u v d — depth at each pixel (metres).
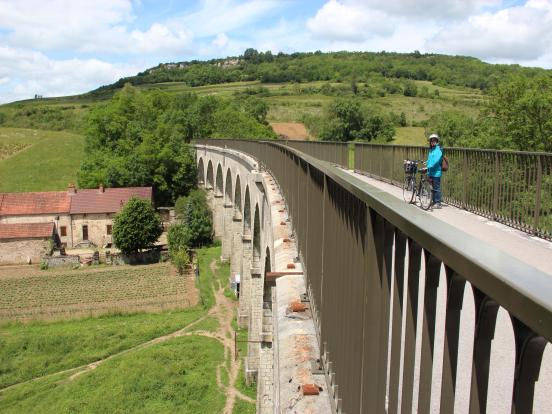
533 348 1.20
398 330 2.31
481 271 1.25
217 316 35.91
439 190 13.34
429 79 148.38
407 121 91.69
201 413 23.70
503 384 3.70
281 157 12.48
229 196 46.38
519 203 10.33
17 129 107.38
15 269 49.53
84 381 27.39
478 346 1.39
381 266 2.61
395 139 75.75
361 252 3.03
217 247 53.59
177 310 38.06
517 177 10.42
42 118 130.00
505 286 1.13
